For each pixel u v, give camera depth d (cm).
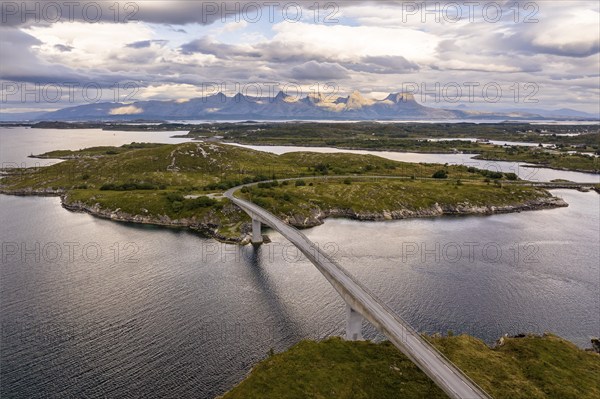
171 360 7444
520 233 16150
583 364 7262
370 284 10869
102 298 9919
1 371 7044
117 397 6469
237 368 7256
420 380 6606
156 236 15550
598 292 10675
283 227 12619
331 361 7038
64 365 7238
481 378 6644
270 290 10531
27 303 9594
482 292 10544
